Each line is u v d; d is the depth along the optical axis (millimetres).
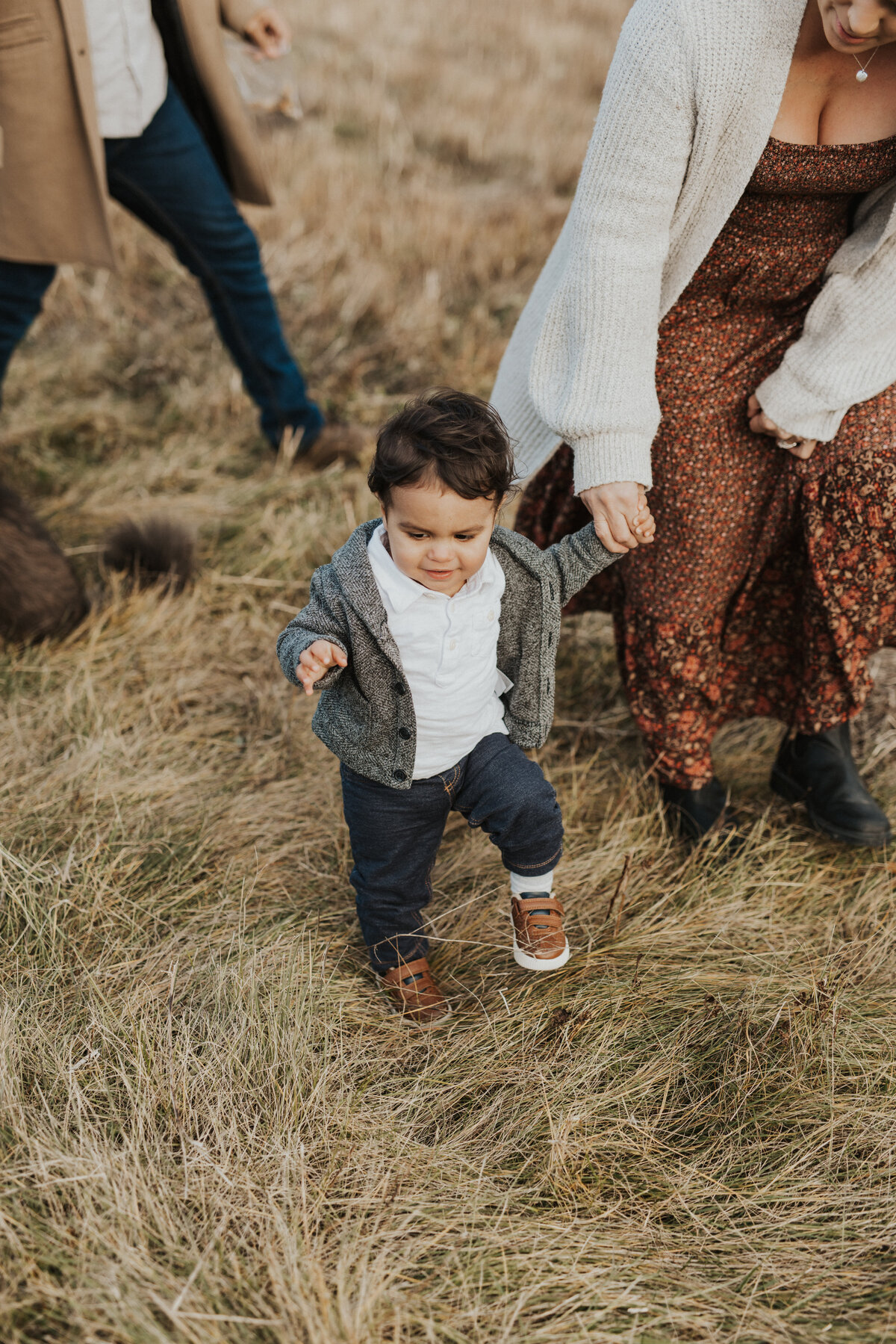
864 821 2289
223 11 3305
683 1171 1677
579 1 10500
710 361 1990
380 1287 1441
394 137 6852
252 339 3514
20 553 2807
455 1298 1473
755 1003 1944
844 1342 1439
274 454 3834
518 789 1800
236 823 2383
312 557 3363
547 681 1849
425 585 1661
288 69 3568
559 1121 1708
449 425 1527
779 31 1615
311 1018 1869
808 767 2355
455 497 1530
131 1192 1550
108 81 2818
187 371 4320
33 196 2855
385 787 1808
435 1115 1771
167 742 2635
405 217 5566
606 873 2277
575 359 1832
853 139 1716
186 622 3041
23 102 2721
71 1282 1435
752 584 2178
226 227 3236
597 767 2629
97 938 2051
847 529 2002
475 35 9359
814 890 2268
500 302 4949
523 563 1754
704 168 1722
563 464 2250
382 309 4742
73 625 2957
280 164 6020
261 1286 1458
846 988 1998
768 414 1952
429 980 1996
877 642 2168
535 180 6461
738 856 2322
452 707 1748
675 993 1992
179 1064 1762
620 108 1700
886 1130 1733
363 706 1749
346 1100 1752
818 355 1907
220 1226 1515
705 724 2324
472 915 2170
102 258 2984
